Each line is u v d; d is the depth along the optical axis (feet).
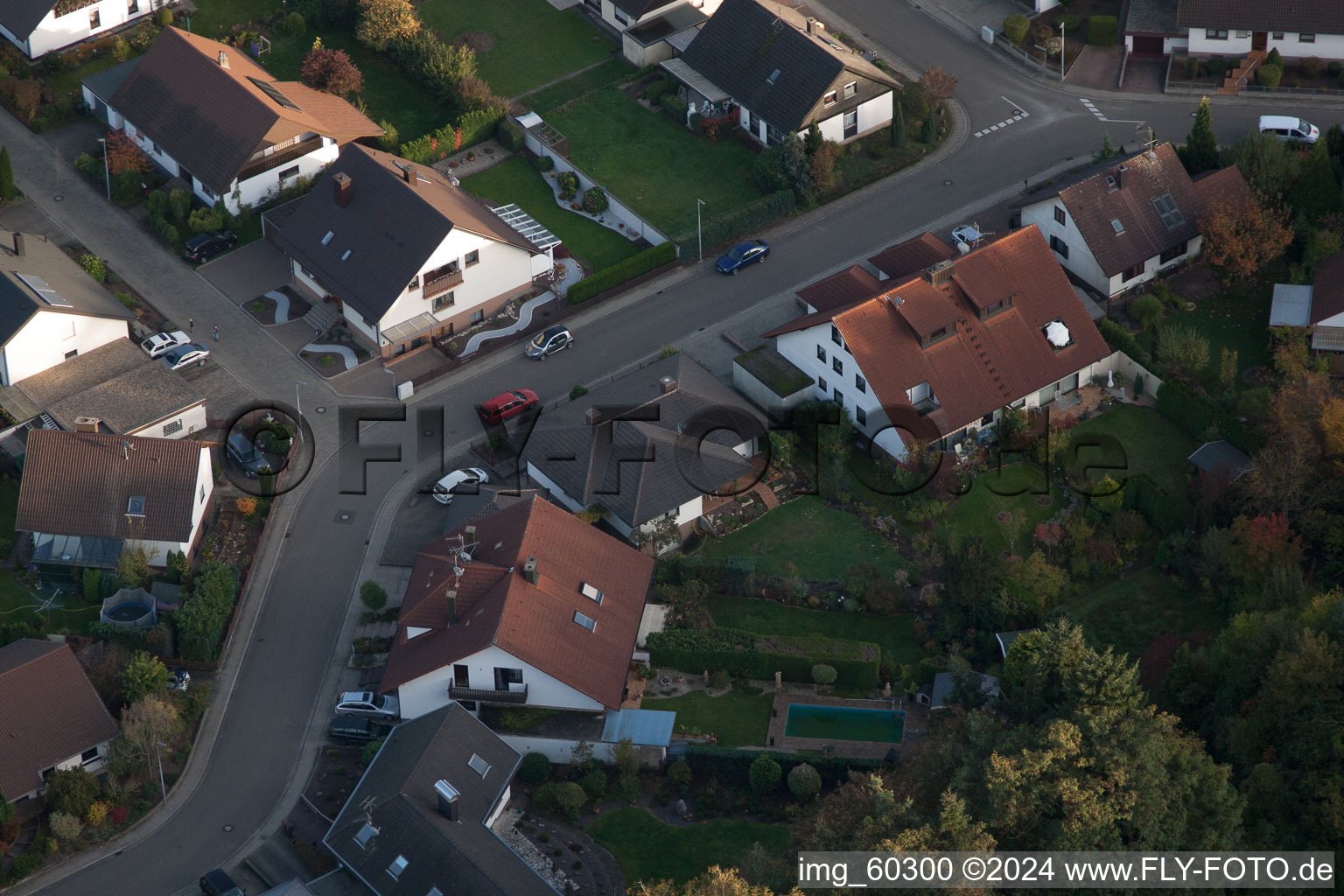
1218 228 393.09
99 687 325.83
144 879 304.30
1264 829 275.39
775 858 296.51
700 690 331.98
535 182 443.32
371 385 393.29
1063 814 268.62
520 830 307.37
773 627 343.05
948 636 336.29
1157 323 392.88
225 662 339.98
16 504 364.38
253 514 365.20
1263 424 357.41
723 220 423.23
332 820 311.47
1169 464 366.43
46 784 311.27
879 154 444.55
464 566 327.06
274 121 420.77
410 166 403.95
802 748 320.09
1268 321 391.45
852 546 356.38
